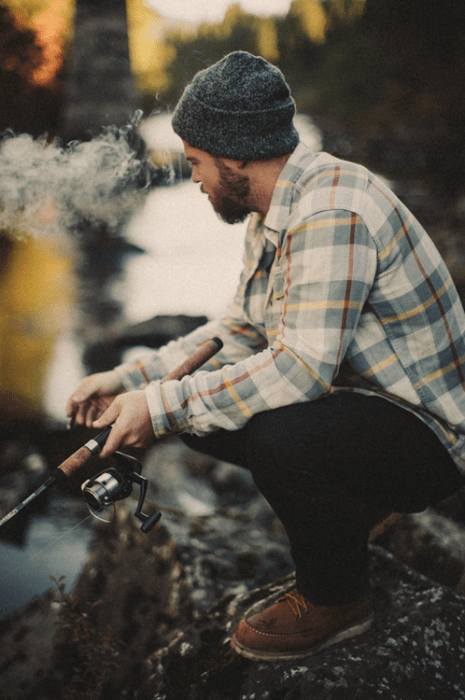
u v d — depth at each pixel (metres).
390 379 1.45
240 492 2.99
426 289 1.42
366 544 1.49
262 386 1.38
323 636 1.48
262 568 2.00
